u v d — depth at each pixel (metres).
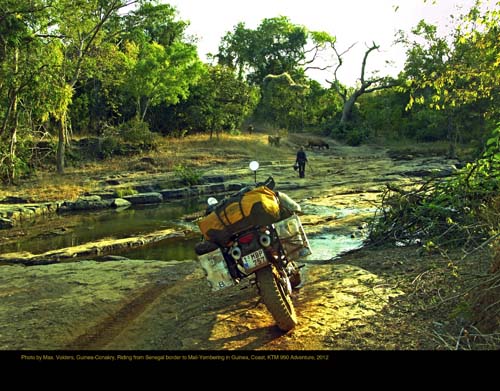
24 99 26.17
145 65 37.84
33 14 25.05
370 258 7.54
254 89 47.28
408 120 53.16
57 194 21.09
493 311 4.39
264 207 4.73
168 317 5.60
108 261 8.91
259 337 4.54
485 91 9.22
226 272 4.85
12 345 4.93
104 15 29.98
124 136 34.88
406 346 4.17
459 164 28.59
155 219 15.71
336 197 16.53
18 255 10.68
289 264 5.68
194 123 42.69
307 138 51.50
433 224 7.79
